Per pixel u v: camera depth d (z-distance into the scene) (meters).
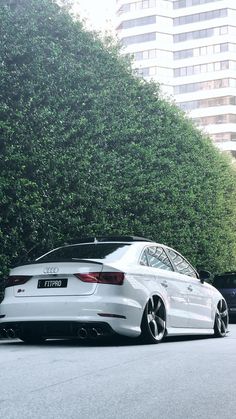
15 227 10.33
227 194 20.53
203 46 82.75
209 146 19.39
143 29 84.56
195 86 82.50
